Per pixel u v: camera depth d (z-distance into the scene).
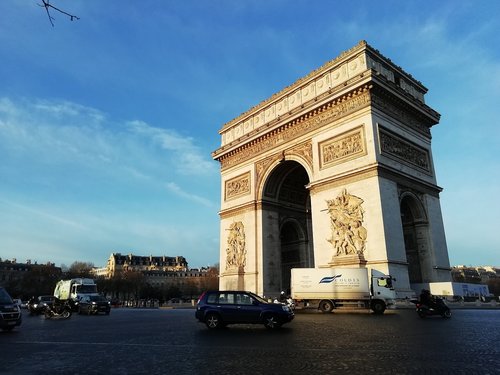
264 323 31.73
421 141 64.69
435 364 16.00
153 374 15.38
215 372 15.41
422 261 59.47
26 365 17.75
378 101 57.97
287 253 80.00
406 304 49.97
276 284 69.62
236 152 81.06
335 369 15.38
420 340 22.78
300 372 15.03
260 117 77.25
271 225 72.44
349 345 21.36
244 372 15.29
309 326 32.41
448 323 32.78
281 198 75.75
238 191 78.50
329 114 62.12
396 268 50.97
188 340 25.72
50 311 56.72
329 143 61.09
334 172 59.03
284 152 69.31
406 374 14.33
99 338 28.25
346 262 53.38
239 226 75.38
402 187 57.44
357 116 57.66
